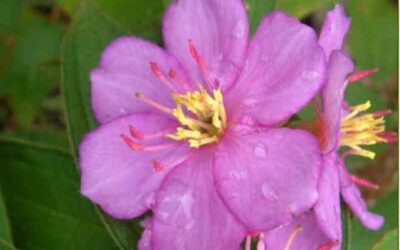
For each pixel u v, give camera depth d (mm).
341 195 161
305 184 140
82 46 177
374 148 205
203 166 153
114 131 156
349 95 205
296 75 147
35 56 234
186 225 149
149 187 154
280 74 150
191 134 151
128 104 162
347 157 204
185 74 162
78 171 172
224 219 147
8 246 157
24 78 234
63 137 212
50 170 184
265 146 148
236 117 155
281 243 155
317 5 210
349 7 238
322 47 148
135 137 153
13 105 234
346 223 162
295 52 148
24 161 184
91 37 178
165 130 158
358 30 237
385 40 236
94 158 154
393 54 235
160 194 151
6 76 234
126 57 163
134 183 154
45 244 183
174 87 162
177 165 154
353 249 194
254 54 155
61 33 235
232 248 145
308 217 155
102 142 155
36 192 184
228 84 158
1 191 182
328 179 143
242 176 147
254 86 154
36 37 234
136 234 162
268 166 145
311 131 148
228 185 147
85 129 172
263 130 150
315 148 141
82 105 173
